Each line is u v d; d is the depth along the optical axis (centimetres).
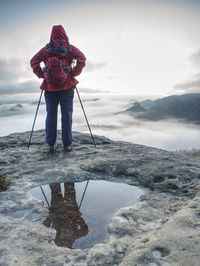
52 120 509
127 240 183
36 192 322
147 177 357
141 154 480
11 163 471
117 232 211
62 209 265
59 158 486
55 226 226
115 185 351
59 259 164
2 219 230
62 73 453
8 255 163
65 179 374
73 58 482
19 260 159
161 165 383
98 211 258
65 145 533
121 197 302
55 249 180
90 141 638
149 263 141
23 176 393
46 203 284
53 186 346
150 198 292
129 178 377
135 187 342
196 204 210
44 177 380
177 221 182
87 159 463
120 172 391
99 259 162
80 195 310
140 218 232
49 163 455
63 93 495
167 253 147
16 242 181
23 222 227
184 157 458
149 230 205
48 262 160
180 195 298
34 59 487
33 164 454
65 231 215
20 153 533
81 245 192
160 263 139
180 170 358
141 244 162
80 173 394
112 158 452
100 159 447
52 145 528
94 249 173
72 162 451
